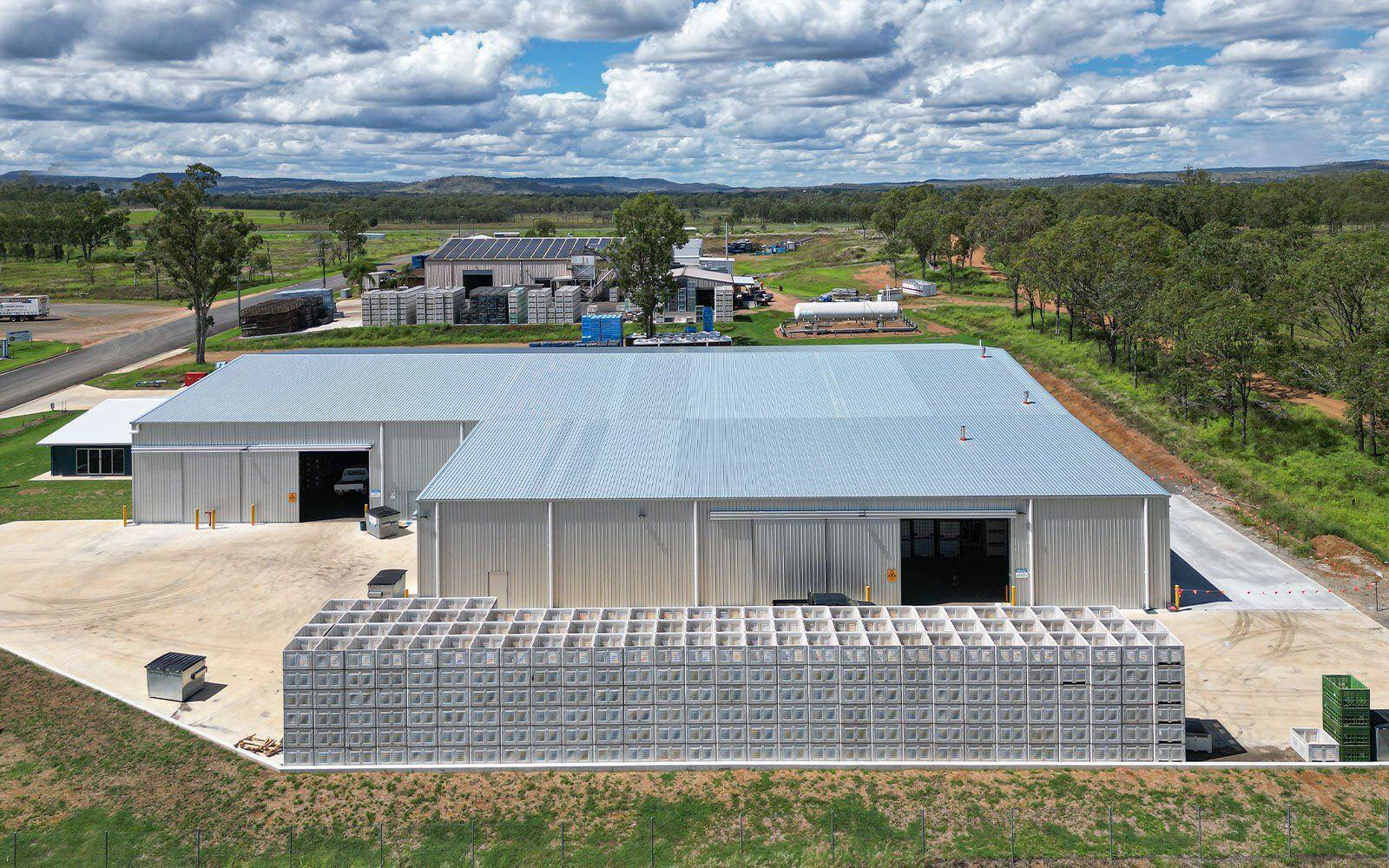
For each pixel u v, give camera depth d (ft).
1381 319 205.46
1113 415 245.45
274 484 184.44
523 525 140.97
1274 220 625.41
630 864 86.69
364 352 215.10
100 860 88.38
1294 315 232.53
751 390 183.62
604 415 173.78
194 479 185.06
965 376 187.83
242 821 92.99
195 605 145.38
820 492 140.26
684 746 99.40
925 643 102.78
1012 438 158.20
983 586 148.77
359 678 100.07
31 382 326.03
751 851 87.86
